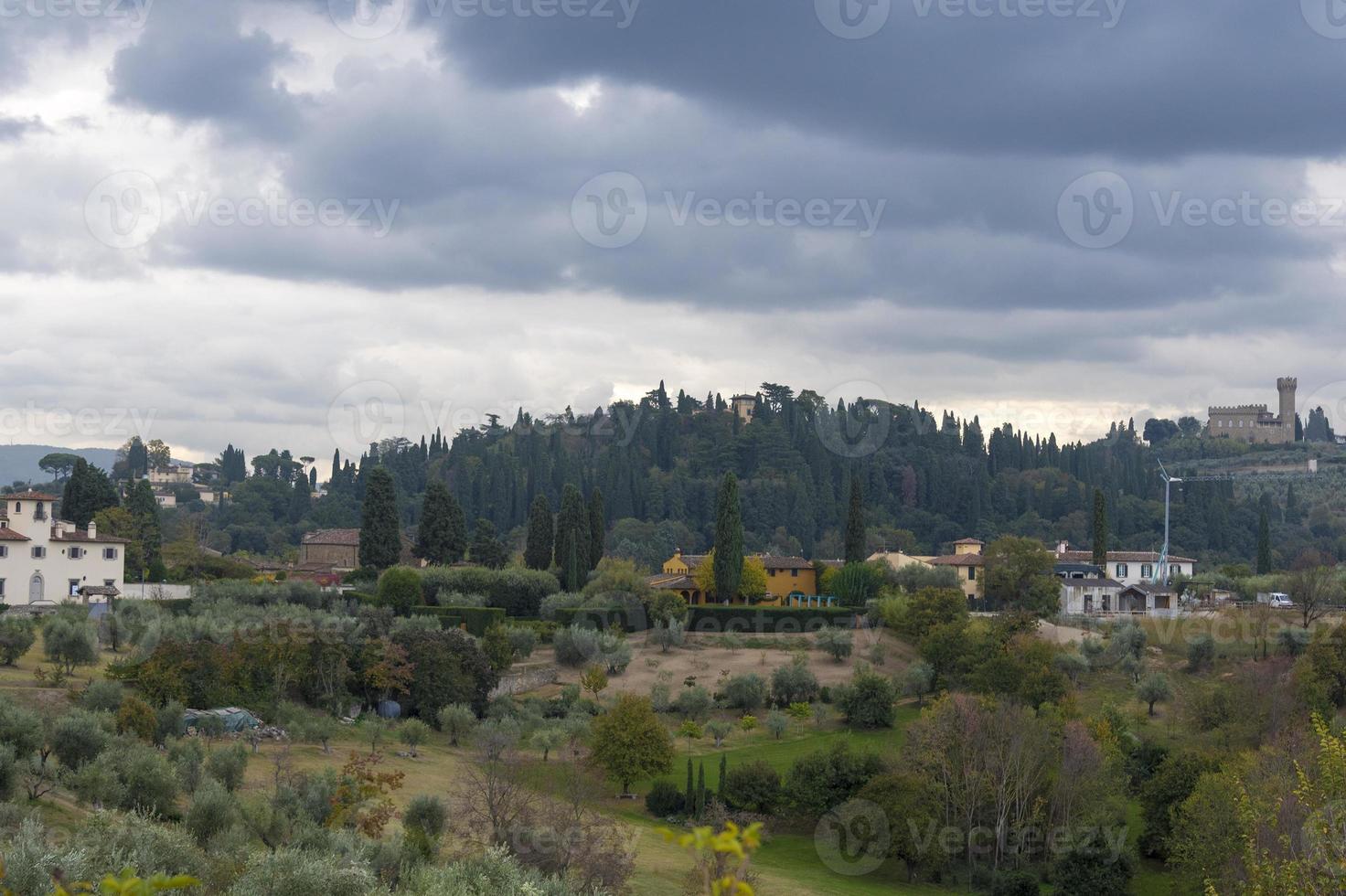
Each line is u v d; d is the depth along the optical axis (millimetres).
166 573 129125
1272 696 78062
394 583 111688
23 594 101125
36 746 48594
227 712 69375
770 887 57500
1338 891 30219
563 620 114312
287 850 34406
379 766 66625
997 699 83375
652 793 70875
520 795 54812
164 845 34219
